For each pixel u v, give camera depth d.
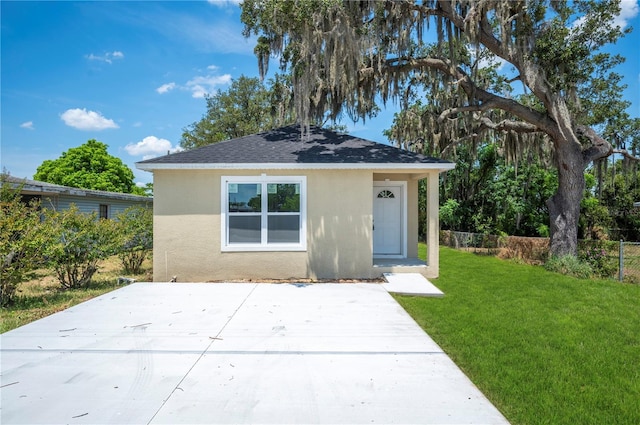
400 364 3.71
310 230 8.62
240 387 3.18
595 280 8.73
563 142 10.98
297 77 8.85
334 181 8.64
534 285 8.02
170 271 8.41
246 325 4.97
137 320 5.19
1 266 6.16
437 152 14.20
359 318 5.32
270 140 9.99
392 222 10.73
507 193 17.75
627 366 3.82
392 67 11.69
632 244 9.61
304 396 3.03
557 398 3.13
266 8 7.86
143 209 11.10
